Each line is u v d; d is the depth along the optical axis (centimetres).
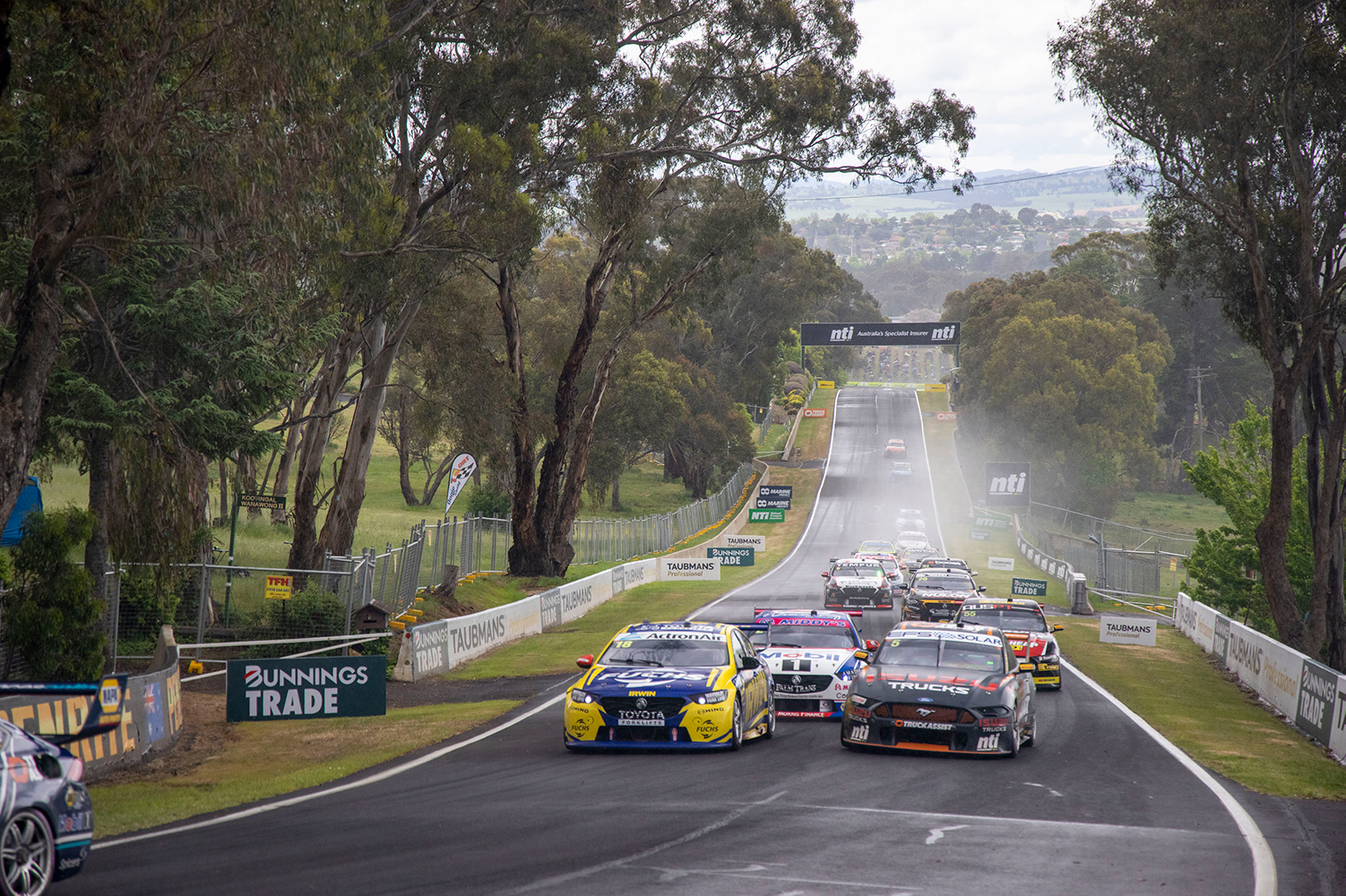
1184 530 16925
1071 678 4450
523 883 1408
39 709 2191
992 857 1583
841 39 6912
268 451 4256
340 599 4803
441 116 5766
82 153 2875
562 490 9312
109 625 3831
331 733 2975
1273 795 2270
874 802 1981
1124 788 2234
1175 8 5225
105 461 3809
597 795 2039
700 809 1894
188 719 3203
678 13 6831
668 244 8475
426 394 8175
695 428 16838
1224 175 5434
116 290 3716
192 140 2925
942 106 6850
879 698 2578
